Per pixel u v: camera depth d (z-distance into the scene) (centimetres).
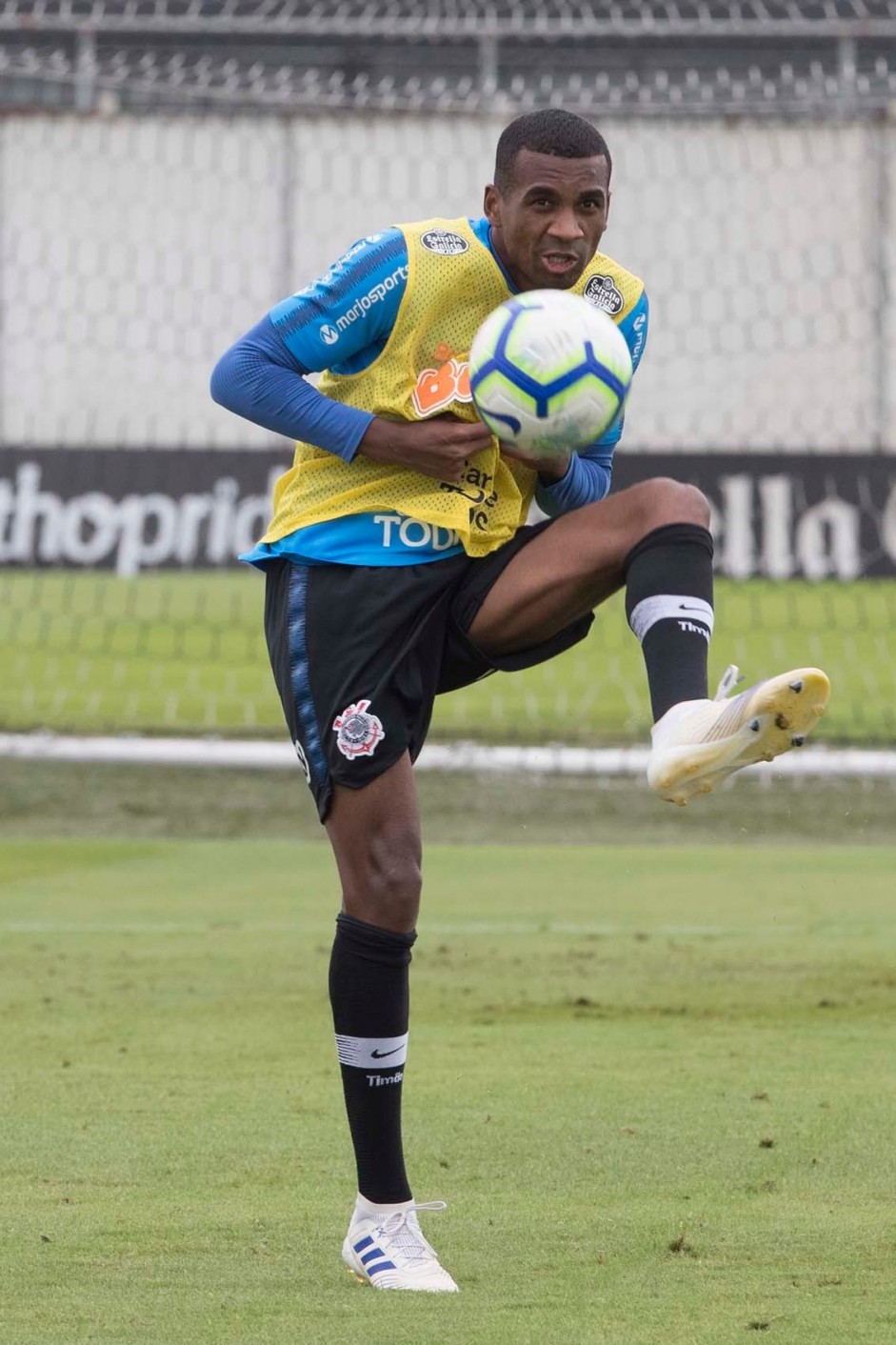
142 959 2338
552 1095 1589
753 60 6944
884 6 6675
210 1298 1017
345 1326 958
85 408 6725
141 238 6644
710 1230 1167
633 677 4953
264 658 5153
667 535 1065
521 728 4306
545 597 1114
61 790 3956
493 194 1146
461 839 3553
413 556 1130
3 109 6003
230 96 5584
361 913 1102
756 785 4038
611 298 1180
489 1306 998
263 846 3475
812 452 4772
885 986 2158
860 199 6234
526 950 2422
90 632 5400
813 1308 988
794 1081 1650
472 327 1150
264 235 6569
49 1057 1748
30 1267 1082
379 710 1109
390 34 4912
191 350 6712
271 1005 2034
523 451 1098
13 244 6662
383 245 1132
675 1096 1584
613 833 3619
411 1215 1081
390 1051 1091
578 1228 1175
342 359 1143
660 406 6347
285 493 1182
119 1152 1385
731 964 2312
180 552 4822
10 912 2750
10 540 4834
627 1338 929
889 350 6288
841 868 3209
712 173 6259
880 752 3938
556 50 7019
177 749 3841
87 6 6788
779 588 5497
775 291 6300
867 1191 1272
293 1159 1364
